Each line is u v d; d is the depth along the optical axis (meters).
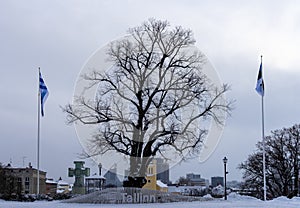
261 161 47.53
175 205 21.41
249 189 48.19
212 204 22.19
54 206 20.55
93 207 20.14
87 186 34.69
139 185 23.69
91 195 23.53
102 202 23.09
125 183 23.77
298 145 47.28
